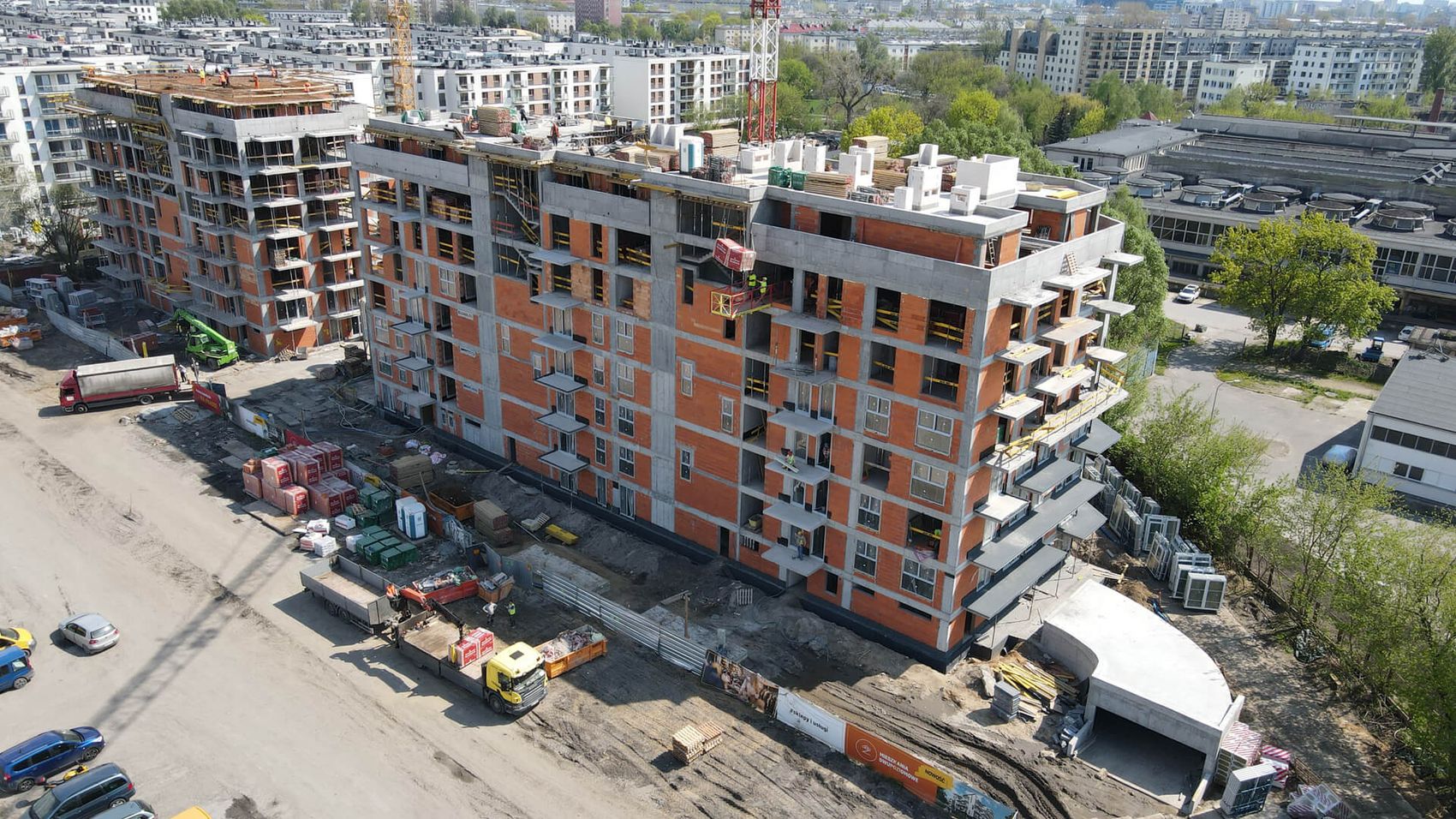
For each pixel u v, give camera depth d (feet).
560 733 185.47
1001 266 176.45
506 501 264.72
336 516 256.93
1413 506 284.82
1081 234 216.74
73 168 517.96
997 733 186.60
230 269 351.05
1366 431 291.38
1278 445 317.01
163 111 345.72
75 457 284.61
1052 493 223.30
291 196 341.82
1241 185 538.47
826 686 198.08
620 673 201.98
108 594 223.30
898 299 194.59
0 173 483.92
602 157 232.94
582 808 169.17
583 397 250.98
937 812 169.27
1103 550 247.70
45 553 237.66
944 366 199.41
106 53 621.31
